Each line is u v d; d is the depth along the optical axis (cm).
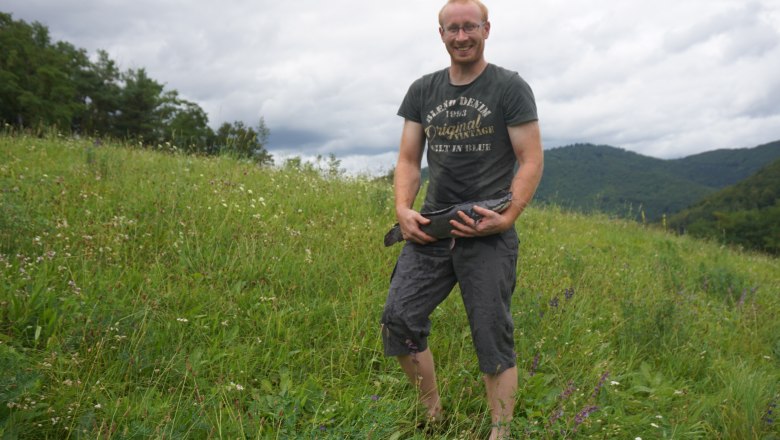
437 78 296
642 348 450
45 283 346
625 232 1110
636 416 328
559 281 562
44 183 559
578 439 296
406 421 285
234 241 487
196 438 252
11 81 3909
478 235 272
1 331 306
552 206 1217
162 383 293
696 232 1302
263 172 854
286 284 438
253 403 282
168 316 351
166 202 550
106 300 338
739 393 377
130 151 870
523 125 274
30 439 235
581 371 376
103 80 5316
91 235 445
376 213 727
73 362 279
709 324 541
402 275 294
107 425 246
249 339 355
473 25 269
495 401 288
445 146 287
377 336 378
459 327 411
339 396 303
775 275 979
